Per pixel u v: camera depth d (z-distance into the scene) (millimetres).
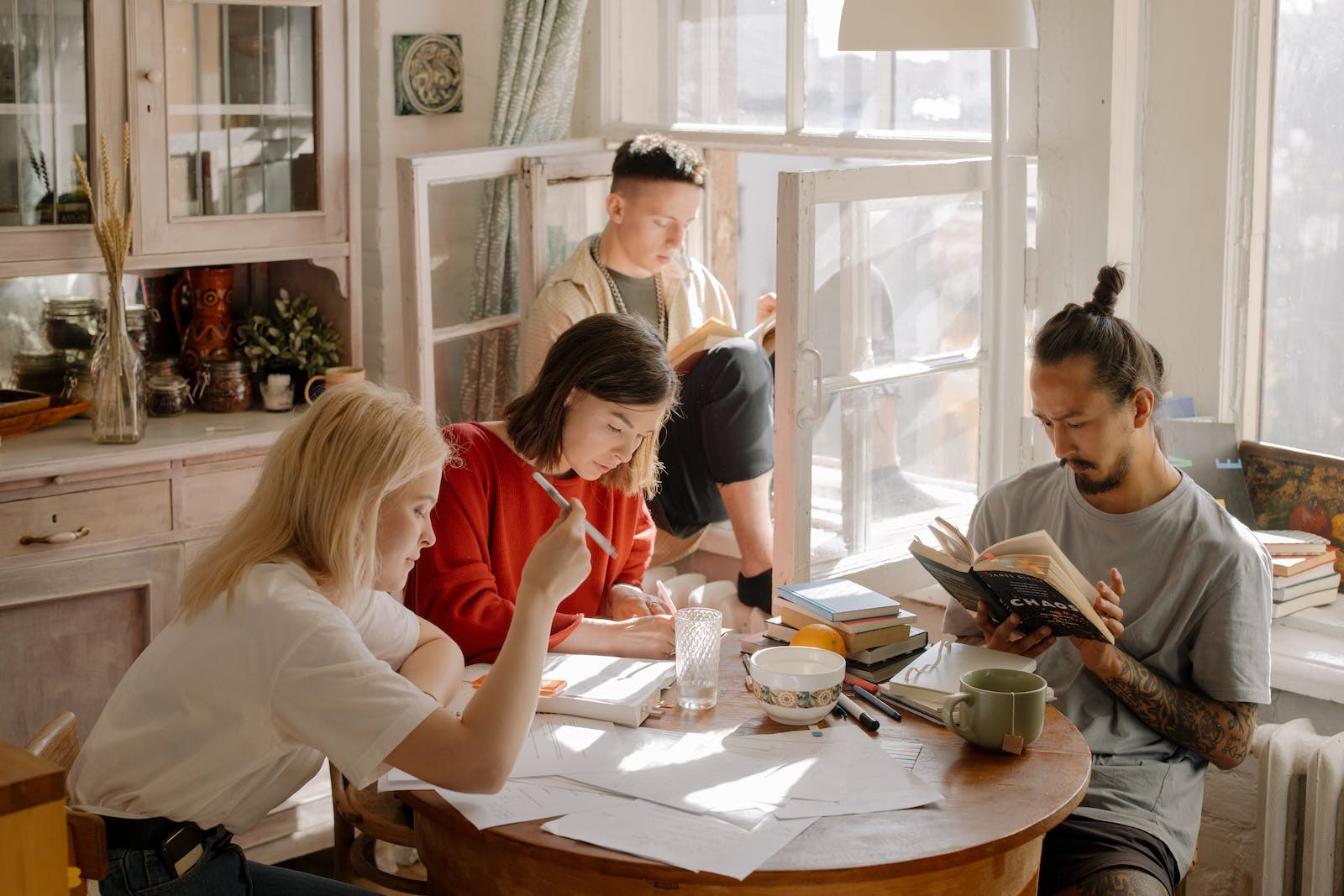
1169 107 2725
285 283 3236
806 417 2496
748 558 2891
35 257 2654
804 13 3176
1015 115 2850
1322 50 2574
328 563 1479
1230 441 2695
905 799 1518
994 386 2840
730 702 1811
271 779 1548
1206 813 2523
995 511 2156
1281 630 2527
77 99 2668
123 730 1473
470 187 3109
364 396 1511
